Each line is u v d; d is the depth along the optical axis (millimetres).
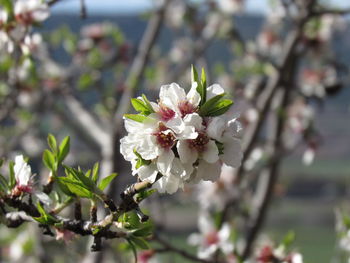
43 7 890
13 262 1659
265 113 1350
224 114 604
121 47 1740
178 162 592
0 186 677
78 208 659
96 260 1273
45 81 1646
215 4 1875
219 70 1838
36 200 712
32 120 1829
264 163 1455
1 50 920
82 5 906
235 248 1029
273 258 956
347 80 1555
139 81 1531
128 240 646
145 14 1773
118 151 1368
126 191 616
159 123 595
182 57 2070
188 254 875
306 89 1583
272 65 1377
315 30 1648
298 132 1648
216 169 600
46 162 701
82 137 1723
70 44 1738
